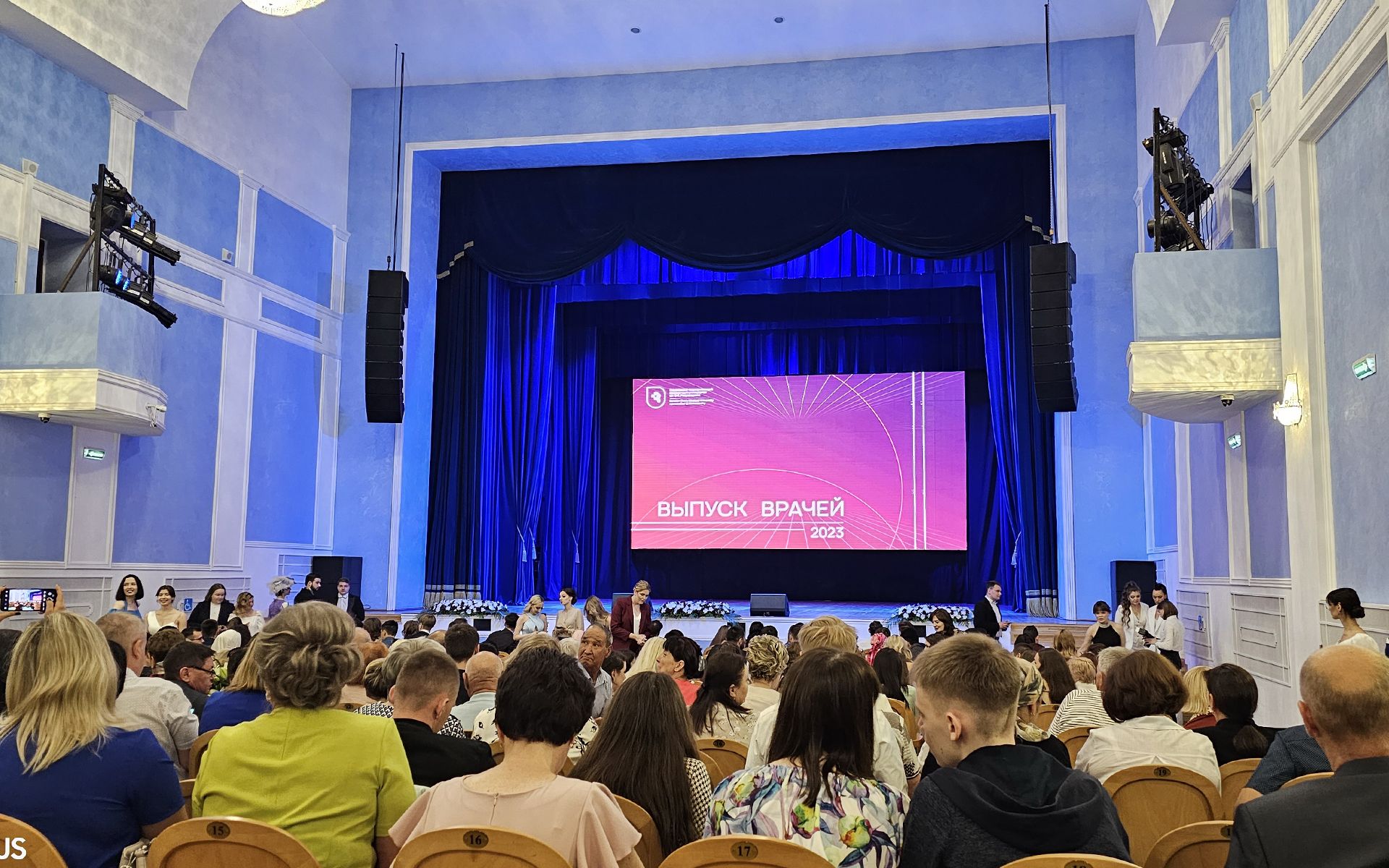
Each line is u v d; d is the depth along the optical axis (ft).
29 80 34.47
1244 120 31.94
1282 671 27.99
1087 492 46.98
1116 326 47.29
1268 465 29.25
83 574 36.06
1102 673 16.10
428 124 53.42
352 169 53.62
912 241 51.44
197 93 42.65
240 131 45.27
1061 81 48.70
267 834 7.95
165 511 40.19
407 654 13.76
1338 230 24.08
